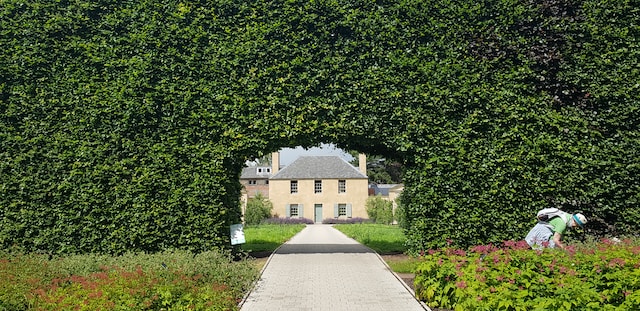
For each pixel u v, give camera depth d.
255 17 13.12
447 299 7.81
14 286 7.80
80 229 12.55
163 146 12.73
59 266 9.94
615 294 6.09
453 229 12.26
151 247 12.54
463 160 12.41
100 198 12.59
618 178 12.10
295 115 12.77
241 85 12.85
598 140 12.31
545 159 12.23
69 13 13.07
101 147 12.71
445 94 12.59
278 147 13.23
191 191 12.62
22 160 12.70
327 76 12.80
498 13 12.88
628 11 12.67
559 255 7.46
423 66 12.75
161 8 13.20
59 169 12.72
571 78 12.55
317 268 12.32
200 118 12.79
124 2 13.32
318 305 8.45
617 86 12.40
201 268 9.59
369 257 14.41
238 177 14.08
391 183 69.38
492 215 12.18
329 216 52.44
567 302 5.83
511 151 12.37
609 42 12.60
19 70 12.91
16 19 13.19
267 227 40.06
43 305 6.97
